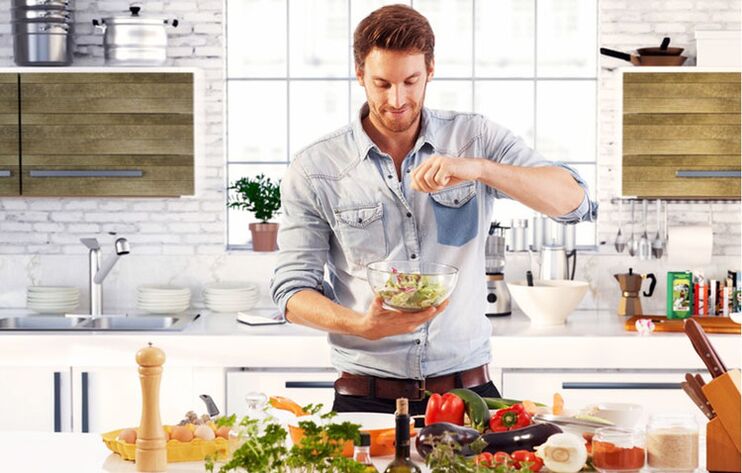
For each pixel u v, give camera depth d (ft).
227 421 7.26
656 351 15.40
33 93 17.12
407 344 10.05
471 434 8.32
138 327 17.17
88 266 18.33
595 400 15.42
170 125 17.17
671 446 7.90
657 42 18.10
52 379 15.64
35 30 17.17
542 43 18.80
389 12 9.09
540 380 15.42
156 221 18.44
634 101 17.07
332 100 18.93
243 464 6.81
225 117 18.61
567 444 7.88
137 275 18.30
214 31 18.25
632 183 17.17
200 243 18.48
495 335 15.44
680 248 17.51
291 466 6.89
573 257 17.58
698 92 17.04
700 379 8.52
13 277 18.33
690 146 17.10
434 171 8.77
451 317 10.06
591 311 17.94
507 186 9.09
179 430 8.69
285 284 10.15
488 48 18.84
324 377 15.52
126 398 15.66
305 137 18.97
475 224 10.10
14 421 15.67
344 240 10.19
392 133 9.95
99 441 9.53
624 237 18.28
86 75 17.12
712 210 18.19
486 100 18.89
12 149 17.15
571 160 18.86
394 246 10.09
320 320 9.53
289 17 18.83
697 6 18.03
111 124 17.17
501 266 17.24
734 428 8.13
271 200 18.01
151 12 18.24
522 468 7.32
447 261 10.07
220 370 15.55
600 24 18.16
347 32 18.85
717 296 17.21
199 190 17.75
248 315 16.71
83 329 16.12
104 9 18.26
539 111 18.84
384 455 8.68
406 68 9.03
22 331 15.92
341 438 7.07
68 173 17.13
